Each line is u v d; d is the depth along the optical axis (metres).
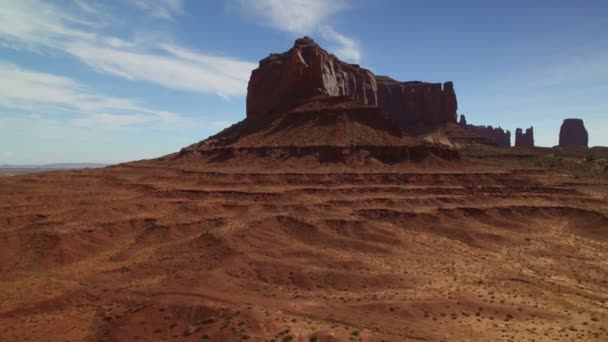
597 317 45.12
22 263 59.72
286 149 123.62
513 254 71.44
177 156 144.25
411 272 58.69
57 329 40.41
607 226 88.50
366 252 68.19
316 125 133.88
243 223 74.25
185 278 51.97
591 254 73.00
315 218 78.62
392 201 91.69
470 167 124.56
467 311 45.31
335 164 115.38
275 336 35.28
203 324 38.94
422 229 82.81
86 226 70.69
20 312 44.53
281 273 55.19
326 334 35.06
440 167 118.50
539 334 40.09
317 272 55.34
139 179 110.38
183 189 95.38
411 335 38.47
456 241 77.81
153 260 61.72
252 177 103.94
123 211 81.19
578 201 103.44
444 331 40.03
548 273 61.94
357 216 83.50
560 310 47.06
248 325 36.69
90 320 42.50
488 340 38.28
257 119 157.50
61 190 94.06
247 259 58.59
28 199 81.31
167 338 37.44
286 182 102.06
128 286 51.59
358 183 102.56
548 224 91.44
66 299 47.75
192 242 68.12
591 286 56.72
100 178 111.62
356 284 53.19
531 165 168.25
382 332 38.66
